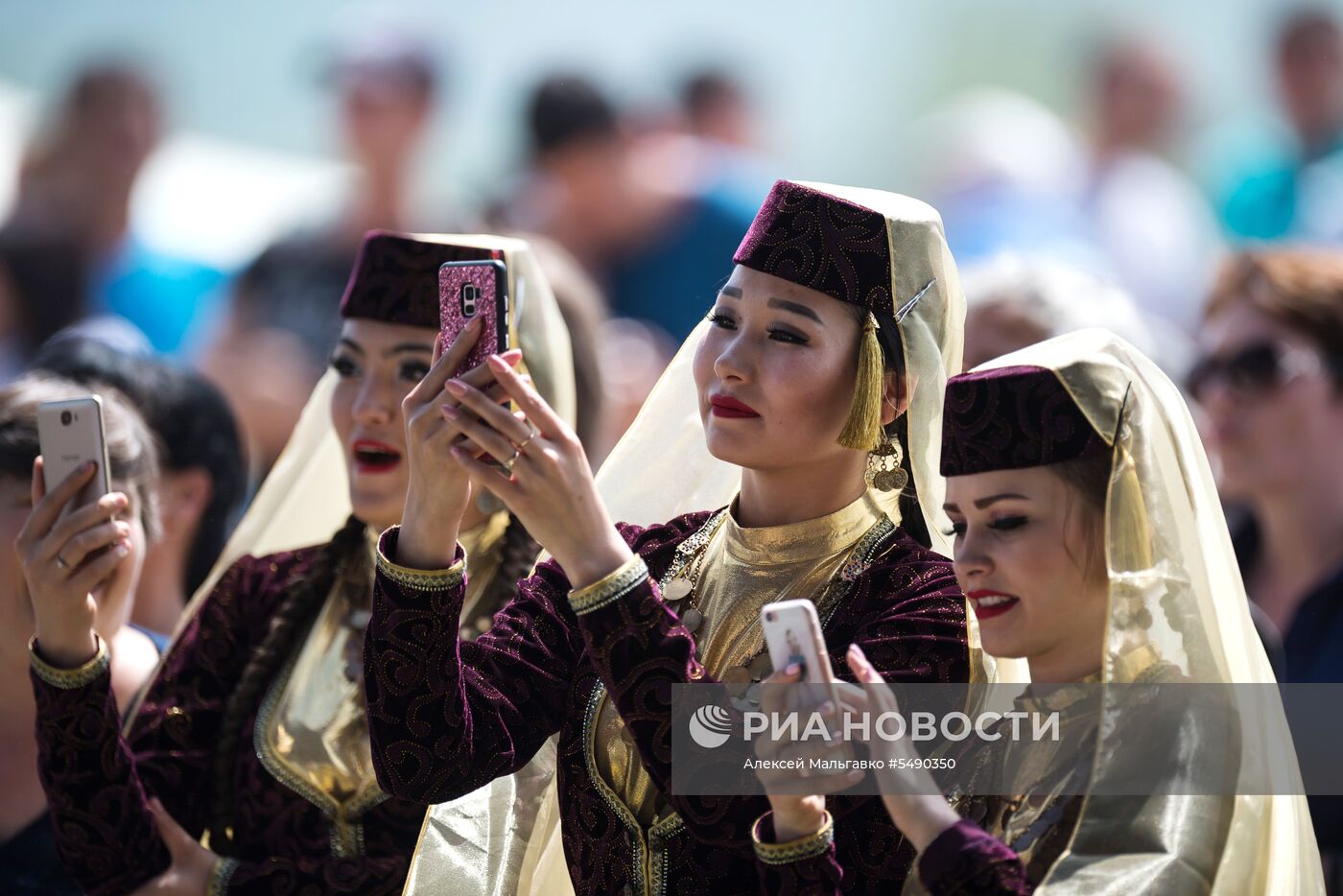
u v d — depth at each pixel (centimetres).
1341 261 1678
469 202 2895
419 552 1054
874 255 1077
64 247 2781
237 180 3042
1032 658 1044
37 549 1204
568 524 1016
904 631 1062
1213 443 1681
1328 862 1482
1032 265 1716
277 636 1350
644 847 1083
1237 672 1065
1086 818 985
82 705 1224
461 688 1067
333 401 1345
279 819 1298
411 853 1289
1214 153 3300
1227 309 1689
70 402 1216
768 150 3716
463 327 1051
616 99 2725
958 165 3125
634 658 1017
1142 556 1010
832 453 1098
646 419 1218
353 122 2738
